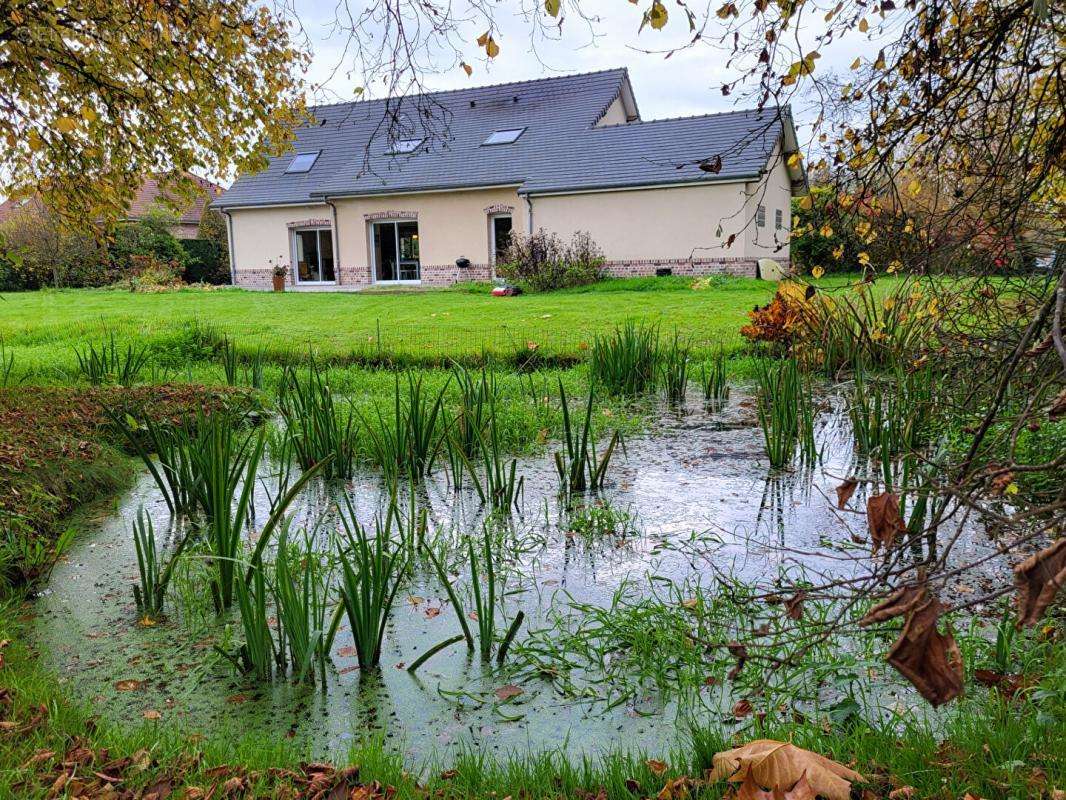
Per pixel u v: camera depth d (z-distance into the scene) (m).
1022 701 2.24
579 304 13.82
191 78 6.61
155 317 13.59
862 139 3.36
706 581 3.42
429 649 2.96
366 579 2.79
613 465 5.28
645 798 1.97
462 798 1.98
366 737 2.41
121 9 5.88
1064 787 1.75
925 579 1.34
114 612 3.30
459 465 4.94
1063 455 1.40
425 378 7.90
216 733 2.43
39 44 5.79
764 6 2.73
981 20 3.14
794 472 5.03
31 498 4.22
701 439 5.91
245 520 4.41
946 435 4.64
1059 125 3.15
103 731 2.32
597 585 3.47
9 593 3.40
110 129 6.93
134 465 5.48
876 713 2.37
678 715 2.46
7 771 1.94
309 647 2.69
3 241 6.43
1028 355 1.87
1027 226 3.59
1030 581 1.08
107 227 7.35
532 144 21.56
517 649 2.87
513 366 8.64
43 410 5.75
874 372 7.39
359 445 5.61
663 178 18.69
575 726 2.45
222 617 3.25
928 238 3.51
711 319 11.33
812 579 3.36
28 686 2.53
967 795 1.77
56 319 13.70
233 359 7.91
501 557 3.81
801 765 1.78
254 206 23.05
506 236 21.09
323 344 9.88
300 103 7.32
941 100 3.18
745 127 19.39
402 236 22.38
